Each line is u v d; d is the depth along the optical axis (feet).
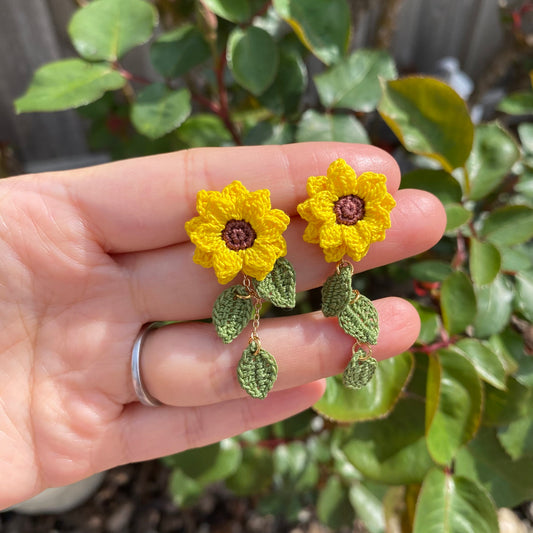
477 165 0.51
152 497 0.74
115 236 0.43
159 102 0.51
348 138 0.51
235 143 0.59
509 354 0.51
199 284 0.44
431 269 0.51
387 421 0.51
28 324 0.44
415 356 0.51
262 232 0.40
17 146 0.86
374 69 0.53
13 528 0.71
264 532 0.72
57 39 0.75
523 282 0.50
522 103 0.62
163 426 0.47
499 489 0.51
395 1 0.65
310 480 0.61
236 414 0.47
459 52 0.88
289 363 0.43
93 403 0.46
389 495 0.55
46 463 0.46
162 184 0.42
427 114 0.48
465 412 0.46
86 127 0.87
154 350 0.44
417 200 0.42
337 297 0.42
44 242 0.41
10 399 0.45
